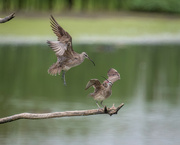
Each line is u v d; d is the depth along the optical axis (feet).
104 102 67.72
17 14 180.75
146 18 193.16
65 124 56.54
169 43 138.72
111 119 58.70
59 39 32.17
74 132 53.47
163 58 108.47
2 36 139.85
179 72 91.40
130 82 82.23
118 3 215.51
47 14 184.65
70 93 73.15
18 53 111.34
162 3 211.20
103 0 214.90
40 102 66.85
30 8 199.82
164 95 72.28
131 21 180.75
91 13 196.03
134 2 214.28
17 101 67.15
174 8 212.02
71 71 91.30
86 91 75.10
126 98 70.13
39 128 54.85
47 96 70.85
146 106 65.00
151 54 114.21
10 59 102.47
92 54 109.60
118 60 102.58
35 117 34.68
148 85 79.66
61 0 206.39
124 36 149.28
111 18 185.68
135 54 112.88
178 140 51.11
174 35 159.43
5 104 65.26
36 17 175.01
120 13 202.69
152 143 50.31
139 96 71.51
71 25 163.73
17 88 75.92
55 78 85.51
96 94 34.99
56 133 52.80
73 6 208.64
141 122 57.00
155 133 53.36
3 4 189.78
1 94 71.26
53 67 35.63
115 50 118.62
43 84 79.71
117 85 79.87
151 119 58.54
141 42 138.21
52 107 64.13
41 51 115.65
